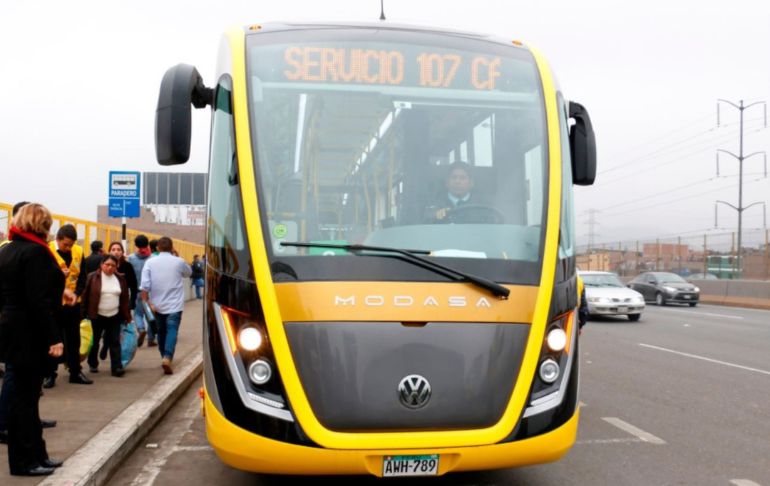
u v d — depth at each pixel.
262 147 4.93
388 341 4.45
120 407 7.71
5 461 5.68
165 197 72.56
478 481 5.66
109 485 5.66
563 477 5.78
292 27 5.58
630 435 7.18
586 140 5.71
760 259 34.94
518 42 5.90
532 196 5.12
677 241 43.38
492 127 5.27
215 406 4.63
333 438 4.32
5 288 5.30
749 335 17.19
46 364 5.38
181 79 5.01
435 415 4.41
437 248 4.82
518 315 4.68
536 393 4.63
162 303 10.15
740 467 6.07
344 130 5.06
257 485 5.64
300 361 4.42
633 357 13.08
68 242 8.89
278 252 4.65
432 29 5.73
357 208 4.89
